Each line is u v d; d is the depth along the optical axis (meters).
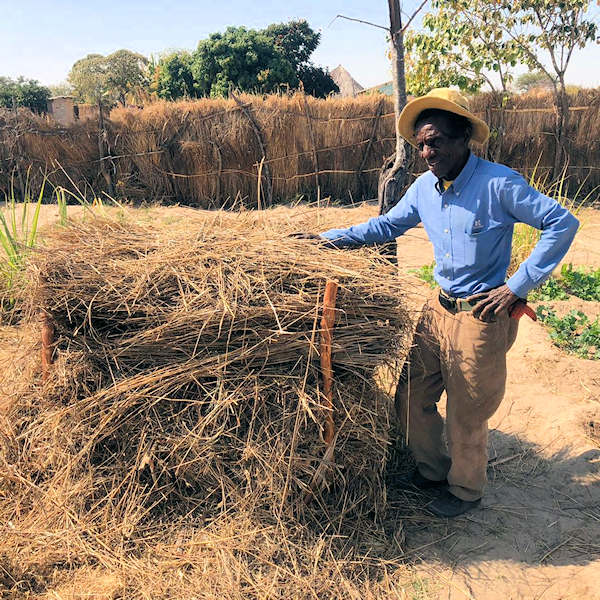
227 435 2.46
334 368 2.49
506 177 2.22
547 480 3.04
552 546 2.57
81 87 50.84
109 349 2.49
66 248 2.67
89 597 2.17
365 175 11.73
